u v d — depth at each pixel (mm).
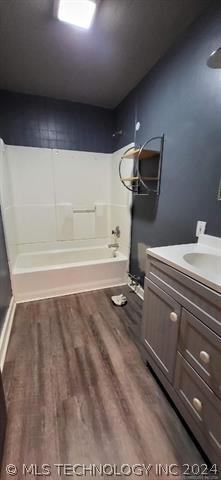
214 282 799
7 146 2445
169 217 1792
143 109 2102
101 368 1415
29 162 2592
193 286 916
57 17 1366
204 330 866
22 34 1515
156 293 1229
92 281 2510
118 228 2887
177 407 1086
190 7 1288
